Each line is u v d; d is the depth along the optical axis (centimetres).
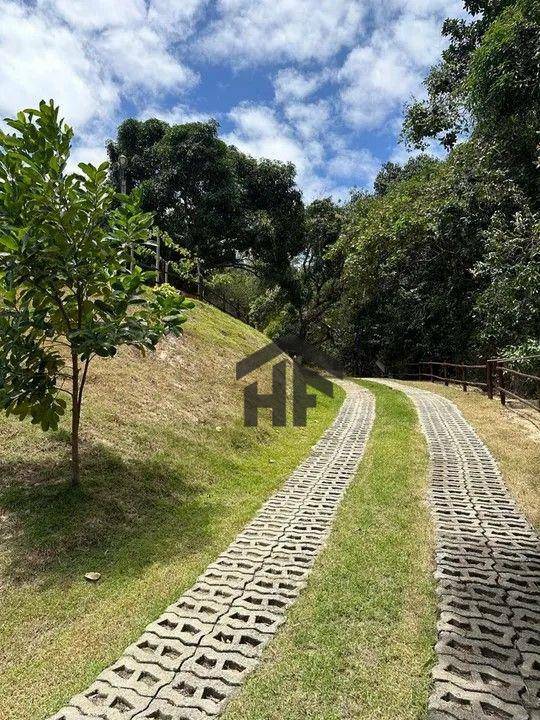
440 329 1717
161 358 874
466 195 1307
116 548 400
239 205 2202
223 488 563
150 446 583
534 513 465
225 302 2519
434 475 579
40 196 397
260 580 350
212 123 2098
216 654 266
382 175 2944
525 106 1045
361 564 365
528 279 920
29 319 409
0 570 349
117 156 2166
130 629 296
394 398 1227
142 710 226
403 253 1675
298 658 261
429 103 1512
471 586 334
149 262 1484
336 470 650
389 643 272
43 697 242
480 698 230
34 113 406
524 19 952
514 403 1025
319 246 2909
